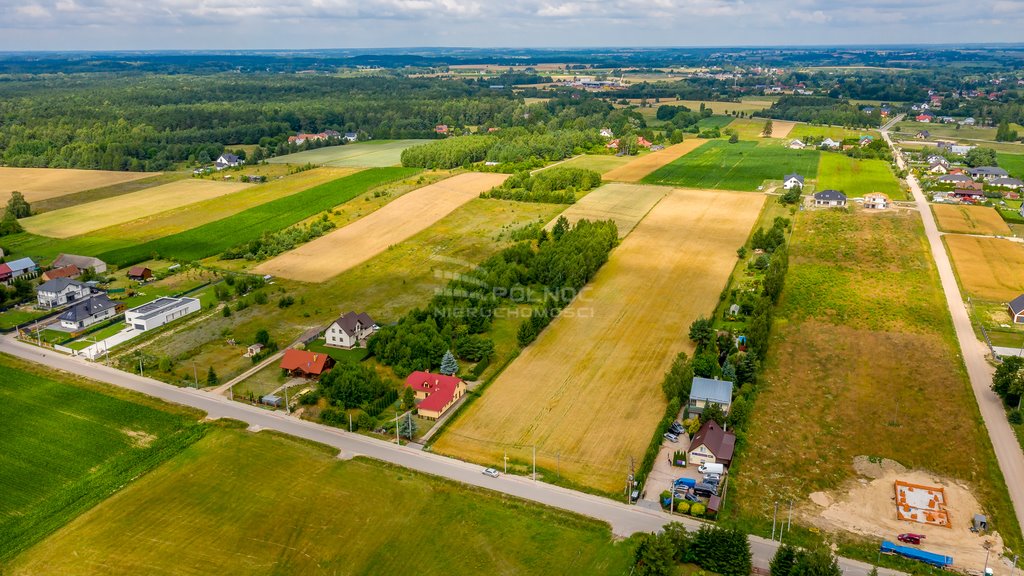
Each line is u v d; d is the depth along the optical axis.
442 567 64.00
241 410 91.88
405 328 108.19
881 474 78.25
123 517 70.56
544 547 66.38
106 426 88.12
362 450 82.50
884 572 63.34
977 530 69.12
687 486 74.88
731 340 106.31
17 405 93.25
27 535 67.81
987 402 93.06
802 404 93.00
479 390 95.81
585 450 82.25
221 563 64.38
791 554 61.69
